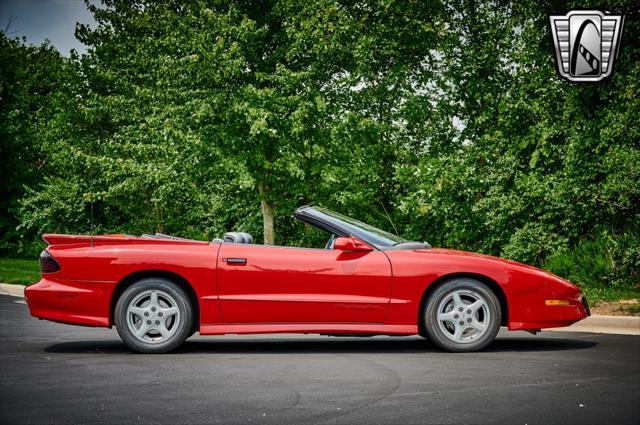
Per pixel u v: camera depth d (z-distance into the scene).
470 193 14.64
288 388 4.85
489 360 6.05
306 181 16.78
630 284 12.06
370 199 17.44
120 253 6.55
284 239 20.11
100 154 21.88
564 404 4.35
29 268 20.84
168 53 18.64
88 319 6.52
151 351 6.50
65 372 5.51
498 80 17.00
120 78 22.19
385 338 7.86
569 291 6.66
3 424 3.93
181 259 6.50
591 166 12.09
